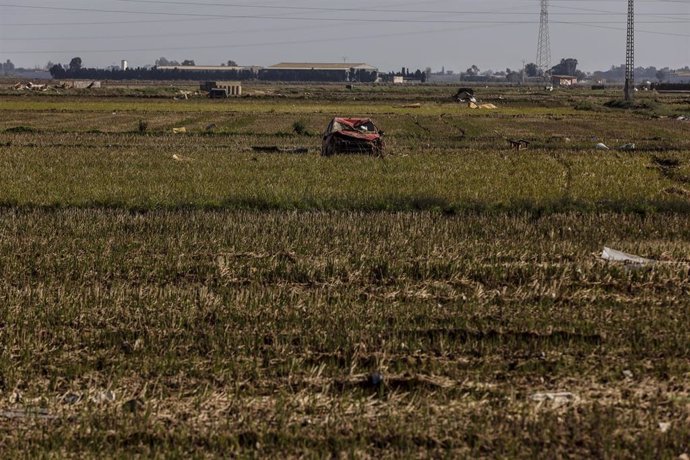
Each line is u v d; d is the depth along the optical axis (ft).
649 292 114.42
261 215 166.71
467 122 531.09
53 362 86.07
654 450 65.51
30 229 151.12
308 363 85.30
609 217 169.27
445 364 84.38
